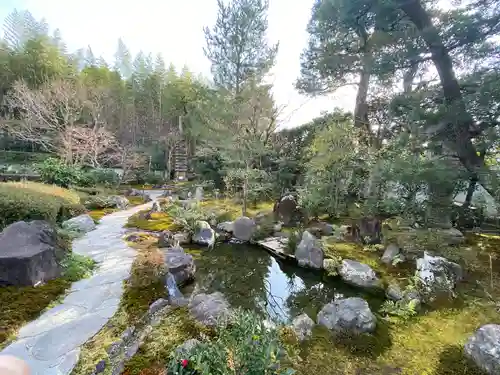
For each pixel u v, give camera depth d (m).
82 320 2.28
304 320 2.73
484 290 3.13
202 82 16.84
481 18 3.62
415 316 2.86
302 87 8.32
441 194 4.38
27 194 4.50
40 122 11.28
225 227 6.13
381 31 4.99
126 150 12.75
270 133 8.80
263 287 3.80
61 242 3.72
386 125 6.24
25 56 12.73
